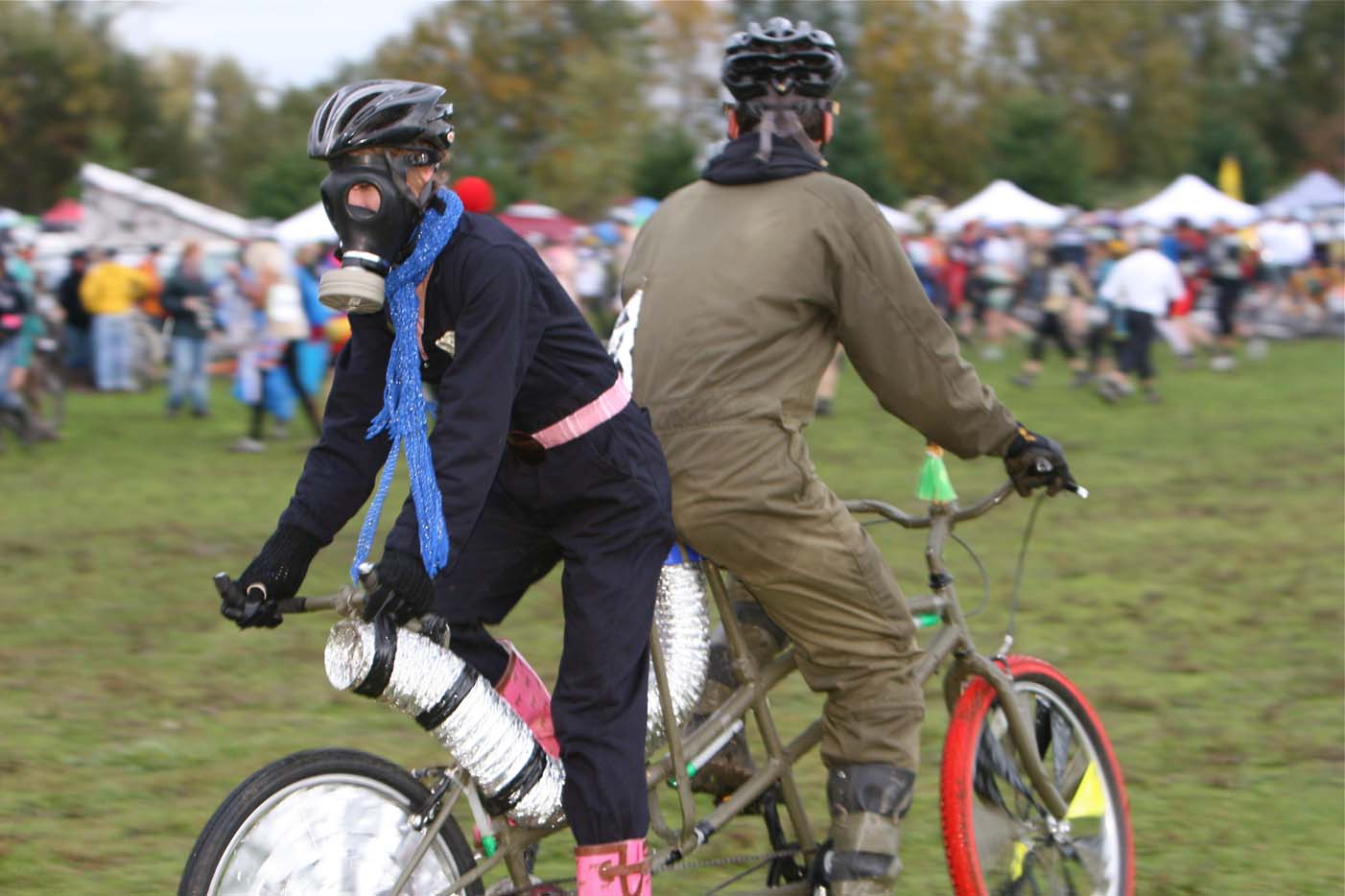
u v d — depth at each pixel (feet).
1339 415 61.11
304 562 11.37
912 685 12.64
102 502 42.50
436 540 10.16
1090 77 248.11
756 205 12.28
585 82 207.10
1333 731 21.48
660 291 12.36
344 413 11.42
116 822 17.67
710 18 229.04
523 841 11.59
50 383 58.85
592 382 11.14
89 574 32.53
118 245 88.33
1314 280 103.71
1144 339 66.08
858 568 12.23
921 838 17.62
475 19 231.30
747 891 12.95
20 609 28.99
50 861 16.39
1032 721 13.88
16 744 20.49
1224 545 34.99
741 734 13.17
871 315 12.16
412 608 10.34
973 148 224.12
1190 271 92.43
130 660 25.23
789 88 12.55
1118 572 32.12
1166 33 259.19
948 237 107.76
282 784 10.96
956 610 13.50
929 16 221.46
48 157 192.95
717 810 12.51
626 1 234.17
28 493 44.09
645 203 91.81
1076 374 73.31
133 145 208.33
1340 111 273.75
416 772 11.57
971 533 36.63
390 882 11.30
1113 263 76.69
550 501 11.32
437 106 10.50
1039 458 12.94
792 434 12.14
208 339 65.67
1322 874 16.37
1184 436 54.75
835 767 12.73
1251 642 26.48
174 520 39.45
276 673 24.43
